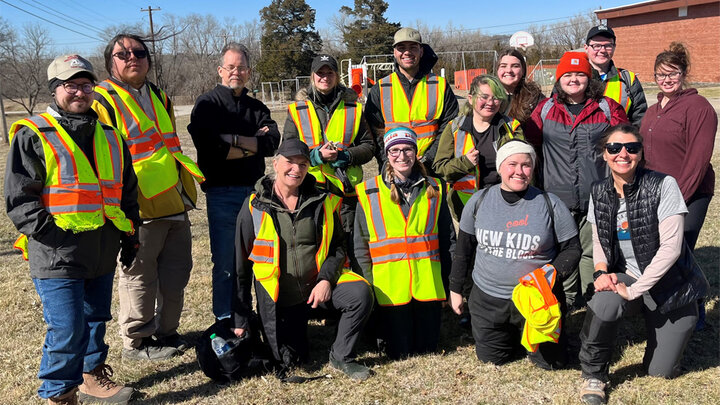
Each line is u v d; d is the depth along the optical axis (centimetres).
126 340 435
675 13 3334
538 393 367
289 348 411
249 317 401
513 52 493
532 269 380
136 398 382
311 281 405
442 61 5491
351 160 466
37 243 329
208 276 628
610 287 347
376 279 417
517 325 389
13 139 317
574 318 478
